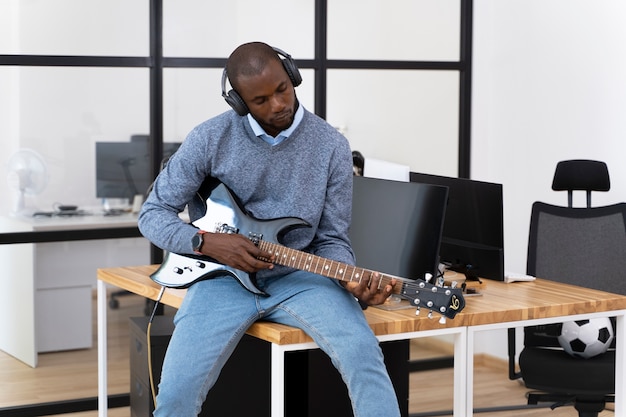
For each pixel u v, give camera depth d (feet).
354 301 10.54
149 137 19.06
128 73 18.84
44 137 18.44
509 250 20.74
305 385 12.12
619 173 18.17
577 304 12.00
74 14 18.37
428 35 20.92
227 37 19.30
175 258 11.44
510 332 14.94
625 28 17.92
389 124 20.75
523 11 20.16
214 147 10.80
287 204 10.80
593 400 14.56
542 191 19.84
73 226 18.79
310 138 10.80
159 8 18.81
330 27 20.02
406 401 12.62
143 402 14.64
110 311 19.31
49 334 18.92
